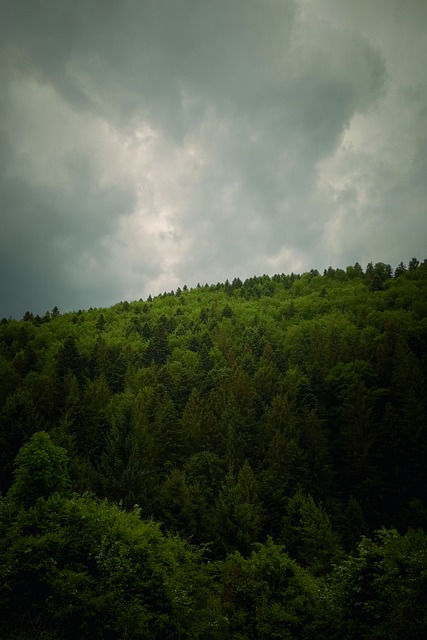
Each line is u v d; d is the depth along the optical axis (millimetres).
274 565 19297
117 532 17141
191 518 31672
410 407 47469
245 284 187250
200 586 18031
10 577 13008
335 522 37969
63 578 13508
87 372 75500
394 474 44750
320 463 45000
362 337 79750
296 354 83312
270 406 58812
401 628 13156
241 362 76250
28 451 23547
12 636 11867
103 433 48469
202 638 16188
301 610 17688
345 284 153625
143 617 13625
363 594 15602
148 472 38031
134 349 97938
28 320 148250
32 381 66750
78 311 162625
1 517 16125
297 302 134500
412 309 96688
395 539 16359
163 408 53375
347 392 55281
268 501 38688
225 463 46406
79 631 13289
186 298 171625
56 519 16281
